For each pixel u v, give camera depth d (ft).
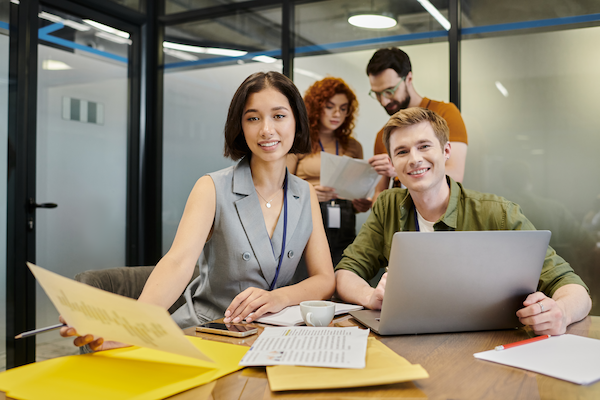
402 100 10.00
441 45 9.74
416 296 3.16
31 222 9.59
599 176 8.75
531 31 9.21
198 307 4.78
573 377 2.40
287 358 2.55
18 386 2.27
